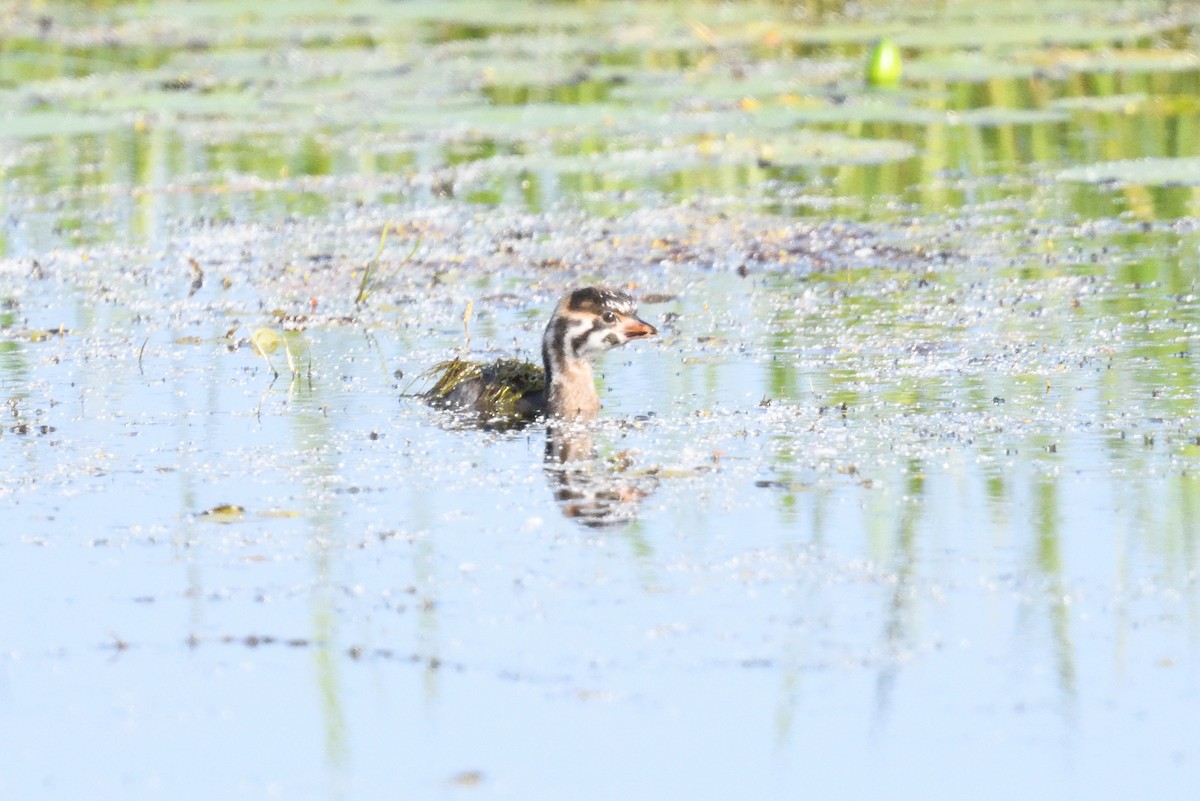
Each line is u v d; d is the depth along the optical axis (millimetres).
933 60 38781
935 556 12562
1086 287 21656
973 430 15781
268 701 10711
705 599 11922
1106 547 12594
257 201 29703
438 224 27156
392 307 22047
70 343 20422
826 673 10766
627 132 33094
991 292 21609
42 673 11125
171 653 11367
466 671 10953
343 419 17047
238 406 17531
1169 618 11359
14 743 10289
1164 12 45438
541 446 15953
